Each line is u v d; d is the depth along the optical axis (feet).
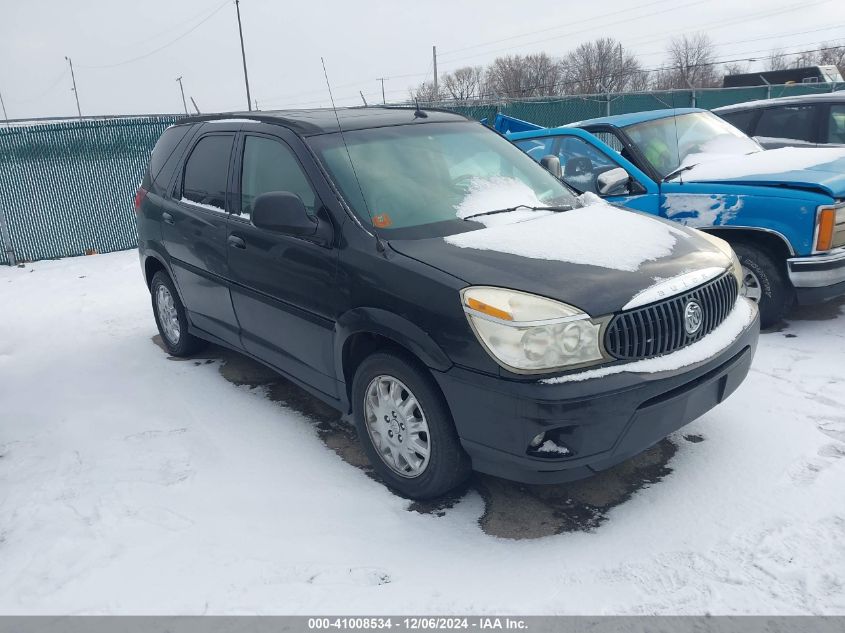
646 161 19.16
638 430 9.71
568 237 11.38
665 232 12.12
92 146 33.63
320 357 12.52
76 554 10.17
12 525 11.02
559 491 11.37
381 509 11.07
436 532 10.44
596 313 9.51
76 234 34.09
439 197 12.51
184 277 16.52
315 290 12.10
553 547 9.93
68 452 13.32
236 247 14.05
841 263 16.37
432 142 13.88
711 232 17.80
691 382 10.19
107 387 16.58
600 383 9.34
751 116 27.04
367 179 12.34
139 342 19.99
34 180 32.78
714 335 10.75
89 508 11.34
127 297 25.43
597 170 19.79
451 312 9.92
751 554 9.41
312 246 12.11
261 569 9.67
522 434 9.48
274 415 14.62
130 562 9.94
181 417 14.69
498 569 9.52
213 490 11.75
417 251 10.97
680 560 9.43
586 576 9.25
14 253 32.99
